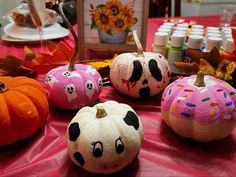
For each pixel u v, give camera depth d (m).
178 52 0.38
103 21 0.42
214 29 0.49
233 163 0.24
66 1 0.65
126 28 0.42
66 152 0.25
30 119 0.26
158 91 0.34
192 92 0.26
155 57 0.34
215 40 0.38
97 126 0.22
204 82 0.27
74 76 0.30
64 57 0.40
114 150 0.21
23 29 0.54
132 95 0.34
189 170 0.23
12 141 0.26
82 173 0.23
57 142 0.27
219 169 0.24
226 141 0.27
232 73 0.33
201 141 0.26
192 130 0.26
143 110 0.33
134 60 0.33
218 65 0.35
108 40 0.44
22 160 0.24
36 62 0.39
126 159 0.22
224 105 0.25
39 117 0.27
